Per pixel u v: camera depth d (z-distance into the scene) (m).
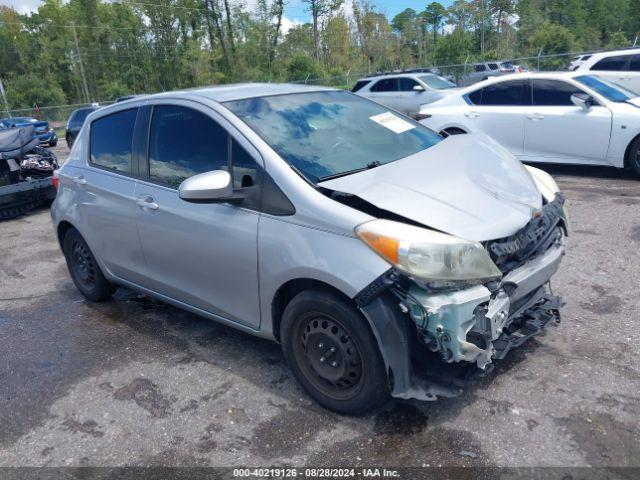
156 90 56.22
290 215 2.95
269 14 55.47
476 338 2.67
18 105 54.91
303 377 3.15
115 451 2.94
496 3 60.97
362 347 2.77
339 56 58.66
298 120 3.56
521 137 8.48
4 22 66.25
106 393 3.50
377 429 2.90
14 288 5.65
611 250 5.14
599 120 7.69
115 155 4.23
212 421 3.11
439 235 2.61
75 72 64.38
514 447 2.69
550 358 3.41
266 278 3.09
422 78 16.19
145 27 54.00
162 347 4.04
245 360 3.74
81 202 4.49
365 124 3.84
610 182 7.75
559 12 63.06
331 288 2.84
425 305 2.52
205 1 54.62
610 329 3.71
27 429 3.21
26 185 8.98
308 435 2.91
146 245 3.91
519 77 8.58
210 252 3.39
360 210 2.82
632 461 2.54
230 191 3.10
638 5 59.56
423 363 2.82
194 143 3.57
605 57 13.34
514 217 2.89
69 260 5.08
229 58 55.72
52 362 3.98
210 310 3.67
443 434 2.82
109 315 4.72
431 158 3.42
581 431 2.76
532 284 2.98
